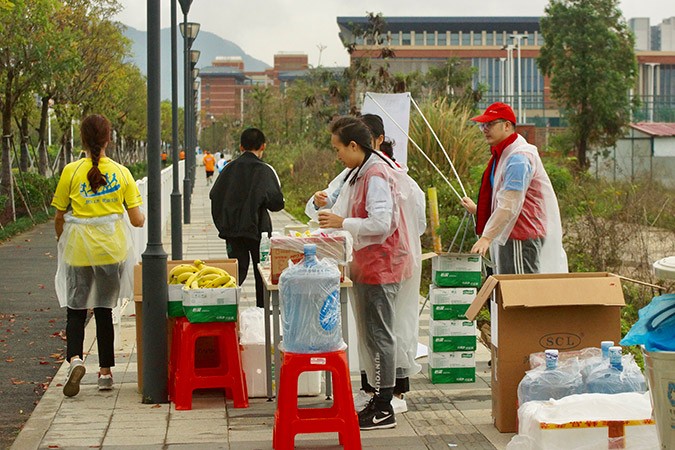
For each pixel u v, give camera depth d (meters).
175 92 18.45
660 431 4.37
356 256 6.29
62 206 7.21
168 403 6.96
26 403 7.37
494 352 6.21
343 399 5.66
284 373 5.64
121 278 7.25
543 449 5.11
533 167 6.76
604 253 12.66
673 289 10.96
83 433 6.18
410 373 6.65
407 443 5.94
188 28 27.80
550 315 6.05
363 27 31.64
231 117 95.12
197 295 6.71
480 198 7.14
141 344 7.19
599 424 5.11
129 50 36.19
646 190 16.64
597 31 43.81
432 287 7.57
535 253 6.83
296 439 6.18
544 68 45.91
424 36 110.25
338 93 29.28
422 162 16.03
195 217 26.69
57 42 25.84
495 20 109.75
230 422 6.45
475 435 6.09
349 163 6.39
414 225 6.45
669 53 111.69
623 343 4.46
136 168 55.16
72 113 33.66
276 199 9.32
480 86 34.47
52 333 10.24
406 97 9.66
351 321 7.61
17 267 16.28
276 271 6.23
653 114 68.88
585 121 44.22
